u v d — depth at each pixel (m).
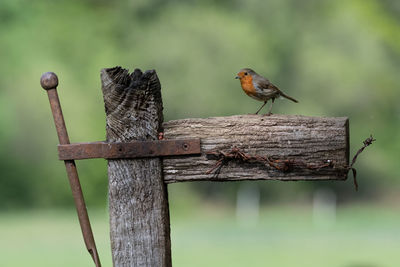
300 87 35.22
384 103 37.00
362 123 36.59
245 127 4.00
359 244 21.72
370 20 40.12
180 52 33.94
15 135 32.06
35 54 34.59
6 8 36.12
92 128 32.69
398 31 40.97
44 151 32.47
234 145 3.99
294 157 3.99
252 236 24.48
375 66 36.50
